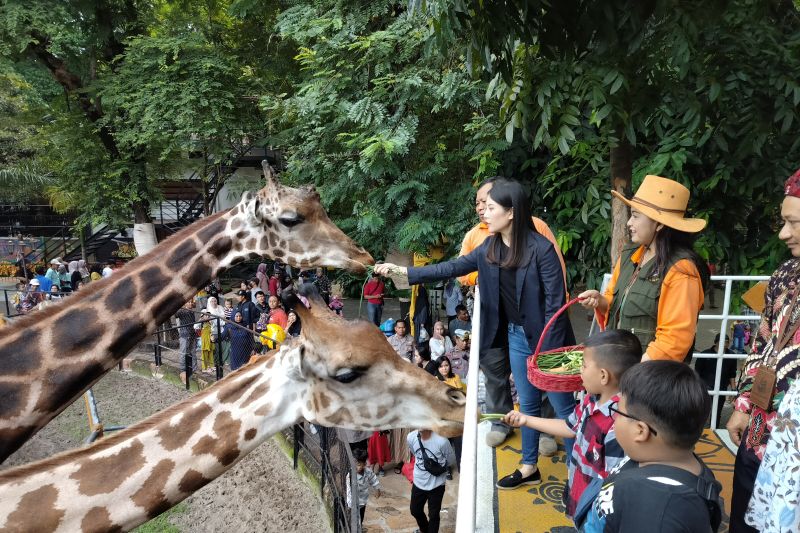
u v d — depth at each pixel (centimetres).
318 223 425
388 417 231
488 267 347
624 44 319
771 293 244
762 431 229
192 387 1184
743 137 529
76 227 1825
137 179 1636
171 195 2512
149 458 225
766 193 577
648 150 653
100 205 1688
